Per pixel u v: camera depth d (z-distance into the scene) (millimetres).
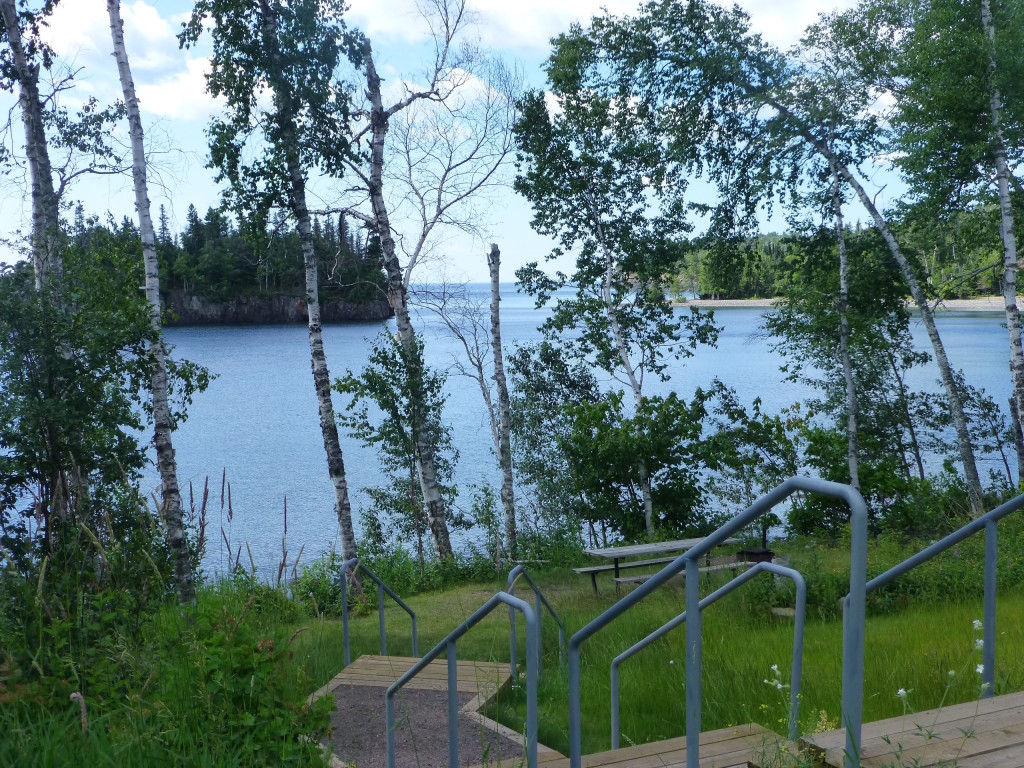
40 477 8703
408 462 19312
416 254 20703
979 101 17094
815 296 19922
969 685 4383
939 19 17062
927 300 21062
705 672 5930
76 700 3686
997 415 24438
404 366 18562
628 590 12148
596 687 6152
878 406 24703
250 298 128500
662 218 22531
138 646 4609
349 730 5320
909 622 7582
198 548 8703
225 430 51000
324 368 16000
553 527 19328
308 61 15938
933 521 17922
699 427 19734
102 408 9352
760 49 19125
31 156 13039
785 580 9492
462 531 24016
